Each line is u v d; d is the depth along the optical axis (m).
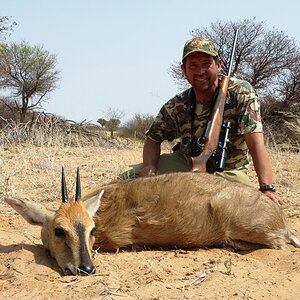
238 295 1.74
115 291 1.76
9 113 9.70
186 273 1.95
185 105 2.75
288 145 6.59
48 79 10.57
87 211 2.07
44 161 4.56
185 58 2.63
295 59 9.99
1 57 10.19
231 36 10.14
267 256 2.19
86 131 7.61
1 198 3.19
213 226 2.27
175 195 2.25
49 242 2.08
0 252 2.13
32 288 1.79
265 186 2.49
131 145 7.53
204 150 2.56
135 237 2.24
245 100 2.60
